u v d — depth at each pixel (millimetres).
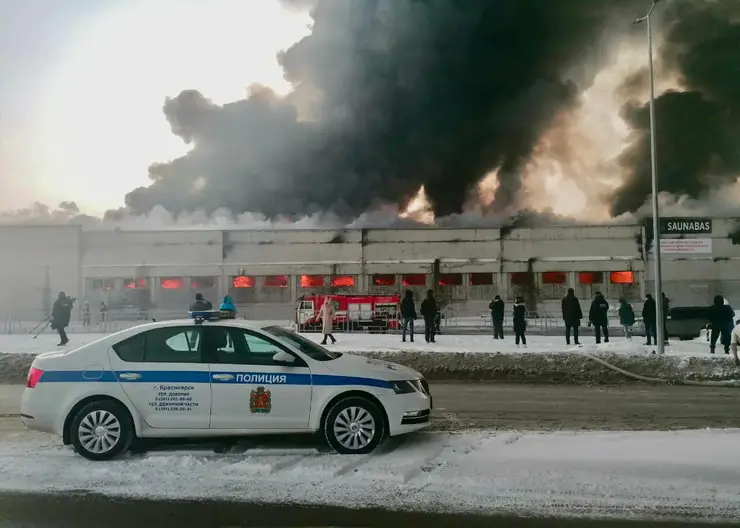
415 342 19531
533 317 34812
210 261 42906
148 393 6758
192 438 7445
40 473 6145
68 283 42031
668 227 41312
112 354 6902
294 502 5301
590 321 18516
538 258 42094
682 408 10133
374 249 43062
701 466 5984
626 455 6430
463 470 6035
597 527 4723
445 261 42469
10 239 42188
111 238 42844
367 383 6793
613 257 41562
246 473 6066
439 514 5008
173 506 5246
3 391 12742
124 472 6125
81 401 6785
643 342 19906
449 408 10188
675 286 41062
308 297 27797
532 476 5820
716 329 16062
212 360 6906
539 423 8805
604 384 13516
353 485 5688
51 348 17672
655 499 5266
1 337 22812
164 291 42438
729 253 40906
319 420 6777
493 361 15000
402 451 6797
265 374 6812
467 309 41969
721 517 4891
